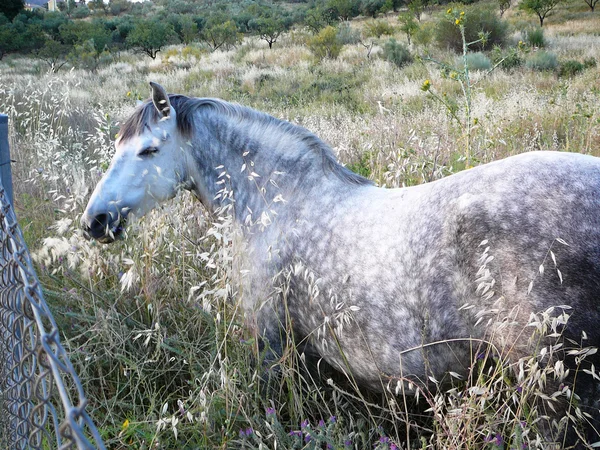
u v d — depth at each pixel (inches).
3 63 1262.3
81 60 1229.7
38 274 144.3
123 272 127.4
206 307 93.0
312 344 98.0
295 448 85.4
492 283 65.6
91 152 272.8
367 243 83.3
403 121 339.3
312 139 99.7
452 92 512.7
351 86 734.5
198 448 85.0
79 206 162.2
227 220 94.7
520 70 666.2
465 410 72.6
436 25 1039.0
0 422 73.7
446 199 77.0
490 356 74.7
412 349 78.4
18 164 213.0
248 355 98.6
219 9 3417.8
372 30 1424.7
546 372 67.1
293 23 2255.2
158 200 105.6
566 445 69.7
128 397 108.4
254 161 102.7
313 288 87.2
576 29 1322.6
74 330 119.4
